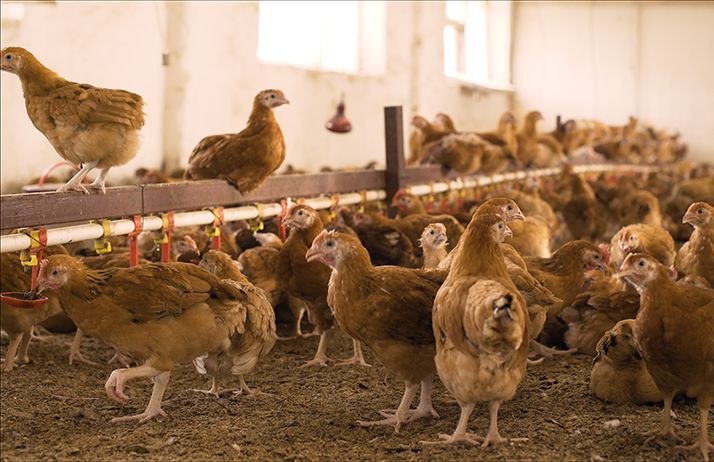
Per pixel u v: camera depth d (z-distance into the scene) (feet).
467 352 6.20
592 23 28.35
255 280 8.74
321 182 10.05
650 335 6.40
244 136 8.96
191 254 8.41
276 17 17.11
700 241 8.50
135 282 6.70
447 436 6.63
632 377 7.25
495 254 6.42
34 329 9.20
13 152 11.43
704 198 17.53
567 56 28.55
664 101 28.12
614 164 24.43
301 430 6.84
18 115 11.46
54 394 7.54
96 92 7.30
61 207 7.25
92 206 7.49
